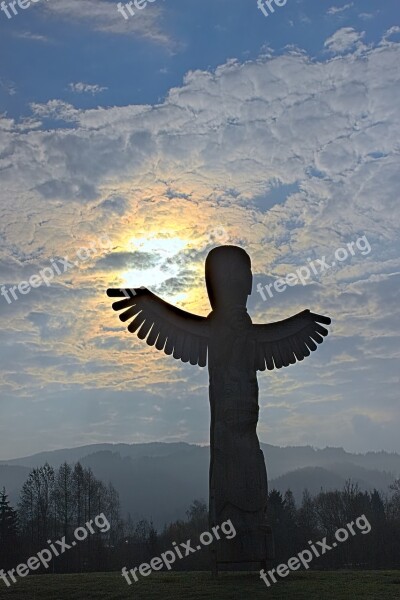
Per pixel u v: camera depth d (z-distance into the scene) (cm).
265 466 2058
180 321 2144
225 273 2150
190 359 2134
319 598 1811
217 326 2130
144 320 2133
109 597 1931
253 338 2150
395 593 1875
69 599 1959
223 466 2023
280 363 2183
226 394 2064
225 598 1822
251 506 1997
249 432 2056
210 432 2094
